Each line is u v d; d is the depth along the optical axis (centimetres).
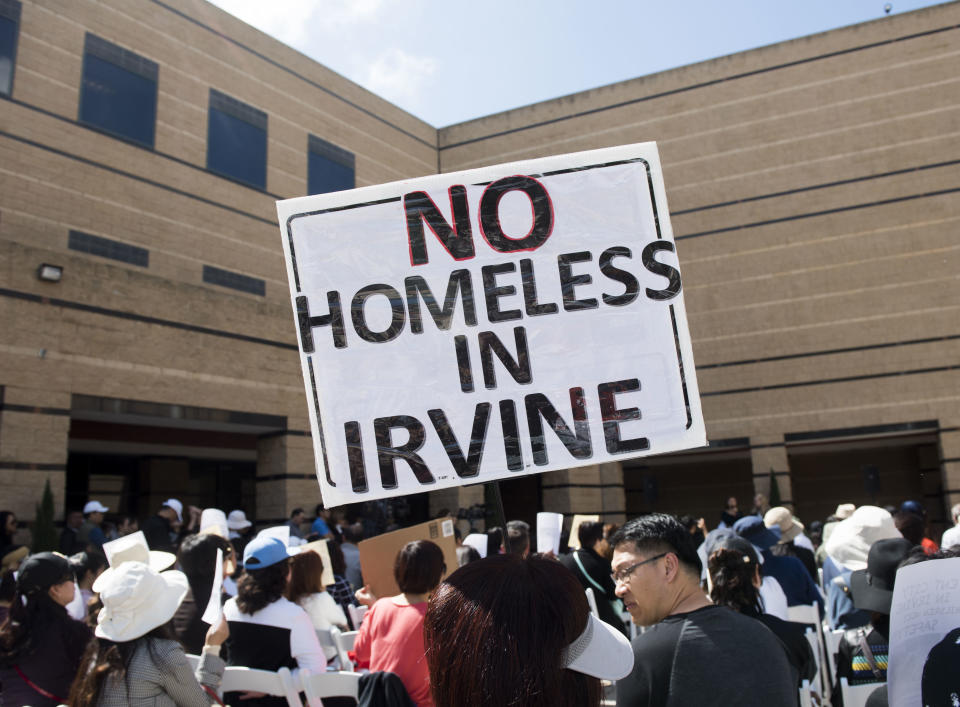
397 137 2092
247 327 1438
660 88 2058
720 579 299
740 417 1884
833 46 1922
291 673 311
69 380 1151
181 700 264
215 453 1781
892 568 288
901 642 200
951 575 198
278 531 462
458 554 543
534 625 113
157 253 1475
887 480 2169
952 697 189
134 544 384
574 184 286
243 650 321
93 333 1191
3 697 299
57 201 1335
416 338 280
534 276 282
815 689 366
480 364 277
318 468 275
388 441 274
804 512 2231
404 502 1675
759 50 1983
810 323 1858
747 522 441
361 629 314
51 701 301
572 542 581
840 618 422
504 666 110
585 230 283
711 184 1981
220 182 1612
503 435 273
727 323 1923
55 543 995
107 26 1452
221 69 1659
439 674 116
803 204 1898
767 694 189
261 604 322
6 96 1290
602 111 2100
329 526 1280
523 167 287
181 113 1561
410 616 296
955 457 1700
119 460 1711
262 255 1672
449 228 285
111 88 1445
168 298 1309
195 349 1340
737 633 198
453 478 272
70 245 1341
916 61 1852
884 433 1762
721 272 1945
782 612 376
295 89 1828
